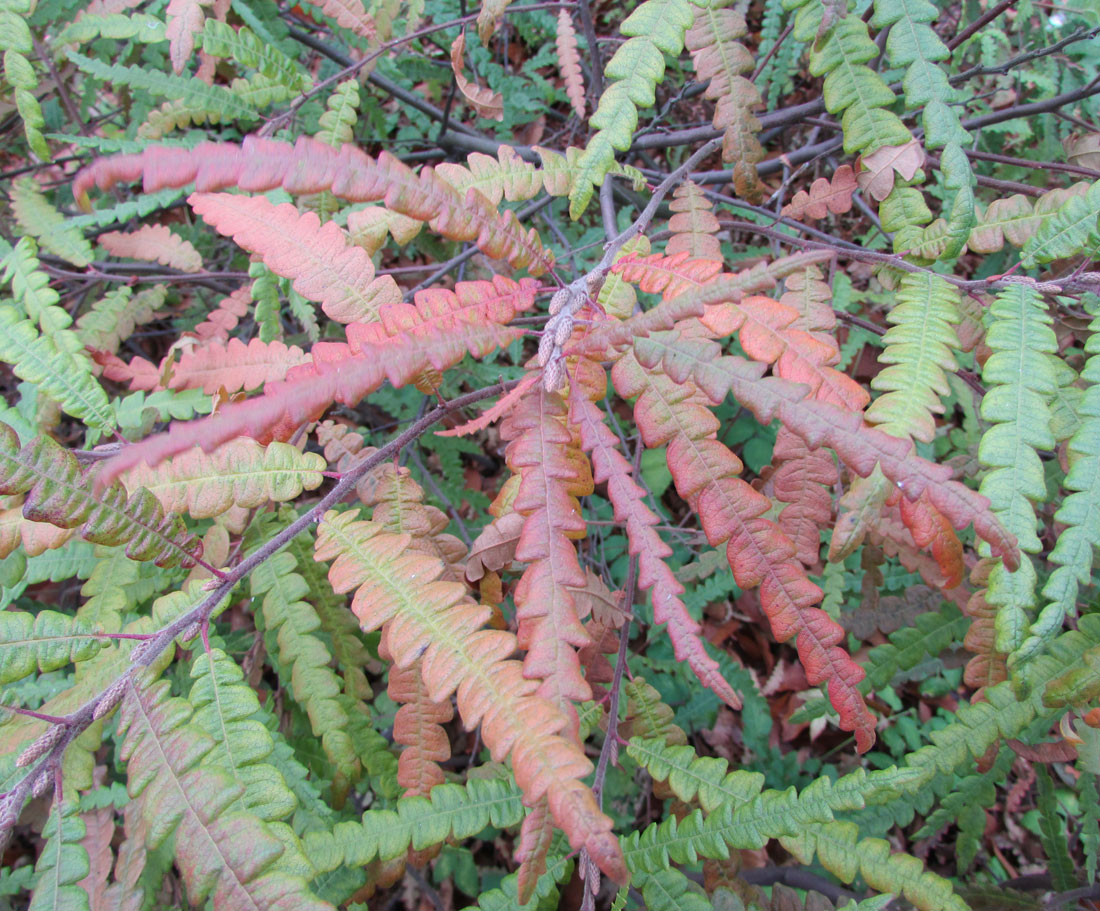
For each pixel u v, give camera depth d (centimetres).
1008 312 23
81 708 20
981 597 25
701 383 19
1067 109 47
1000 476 21
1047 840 33
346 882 27
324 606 32
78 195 17
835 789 23
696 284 21
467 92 33
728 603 69
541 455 20
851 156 54
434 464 66
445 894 52
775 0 49
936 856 60
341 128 35
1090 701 23
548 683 19
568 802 17
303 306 37
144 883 30
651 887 25
